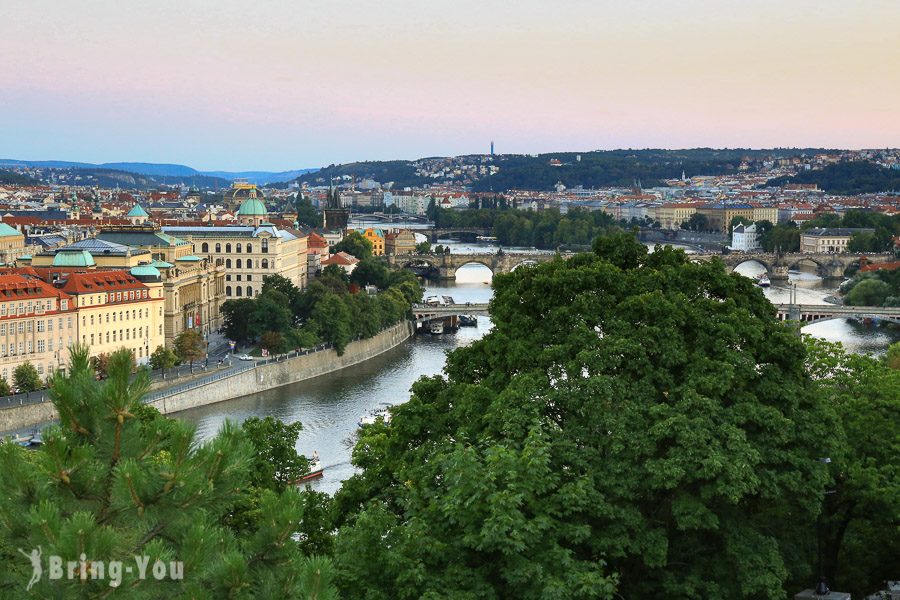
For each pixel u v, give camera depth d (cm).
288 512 6662
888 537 14688
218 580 6059
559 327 14400
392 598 10188
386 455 14888
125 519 6047
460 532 10856
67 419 6212
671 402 12975
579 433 12531
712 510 12269
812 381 14588
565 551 10288
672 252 16138
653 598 12119
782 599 12181
